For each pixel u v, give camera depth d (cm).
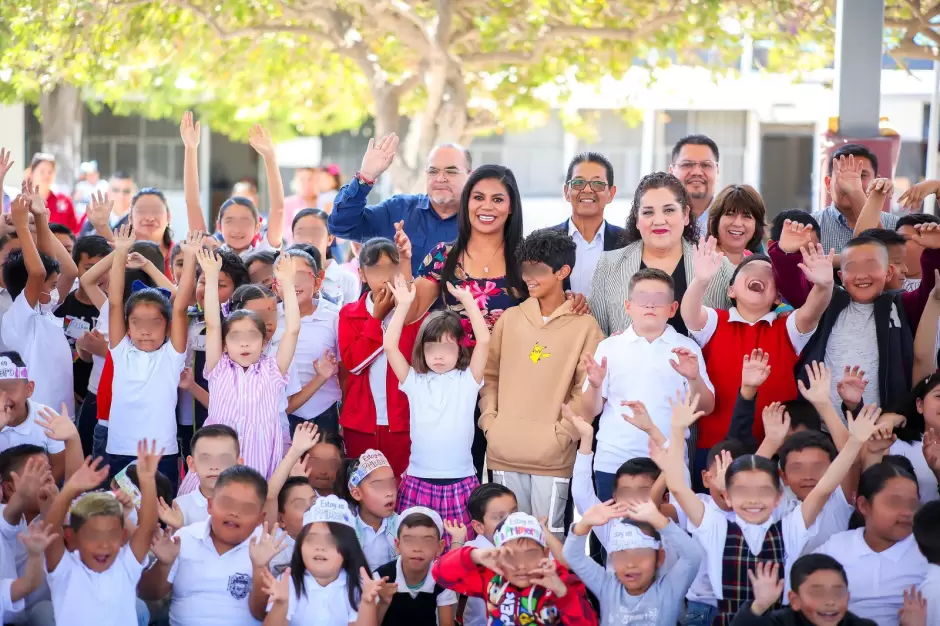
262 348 491
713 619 425
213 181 1970
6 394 464
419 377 473
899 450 468
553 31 1044
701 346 474
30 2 1001
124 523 423
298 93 1341
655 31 1037
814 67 1112
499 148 1873
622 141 1827
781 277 480
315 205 1137
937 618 405
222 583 424
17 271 543
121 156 1964
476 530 446
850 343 468
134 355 488
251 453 472
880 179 518
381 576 449
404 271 501
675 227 476
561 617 411
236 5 1055
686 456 464
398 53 1161
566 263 477
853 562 422
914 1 851
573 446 471
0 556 423
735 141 1773
